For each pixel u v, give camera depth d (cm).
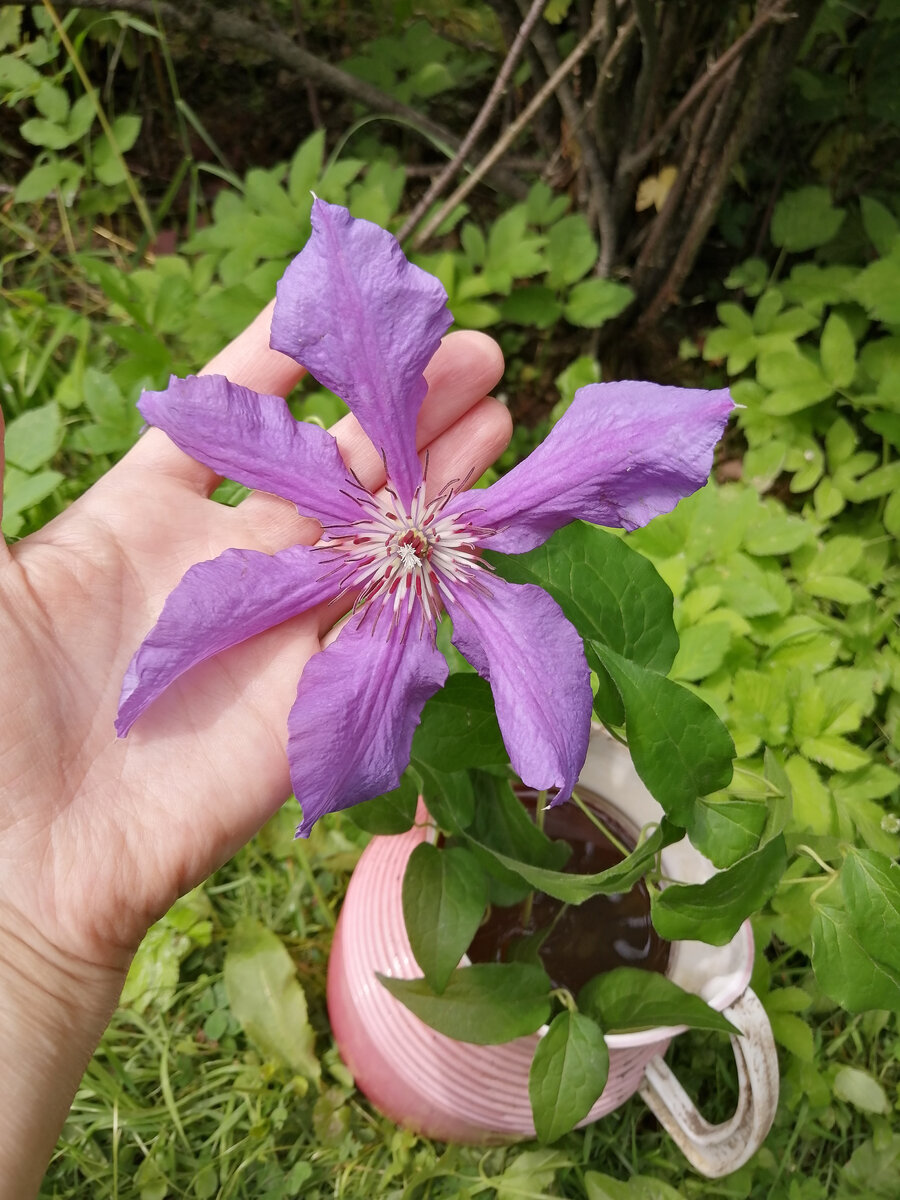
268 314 26
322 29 52
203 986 34
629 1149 32
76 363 40
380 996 26
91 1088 31
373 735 20
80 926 20
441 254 39
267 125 52
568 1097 21
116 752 22
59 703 21
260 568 21
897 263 39
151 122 52
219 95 52
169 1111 32
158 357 38
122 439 36
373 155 49
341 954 29
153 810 21
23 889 20
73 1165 31
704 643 32
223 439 21
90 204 48
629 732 17
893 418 39
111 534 23
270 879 35
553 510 20
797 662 35
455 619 21
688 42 38
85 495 24
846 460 40
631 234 45
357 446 25
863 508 42
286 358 26
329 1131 32
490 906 25
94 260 41
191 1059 33
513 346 46
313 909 35
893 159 46
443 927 21
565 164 43
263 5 42
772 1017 31
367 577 22
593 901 25
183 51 50
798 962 35
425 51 47
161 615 20
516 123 37
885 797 36
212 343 40
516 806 22
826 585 38
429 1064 26
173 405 21
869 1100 32
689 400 19
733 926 19
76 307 48
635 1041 21
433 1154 31
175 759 22
